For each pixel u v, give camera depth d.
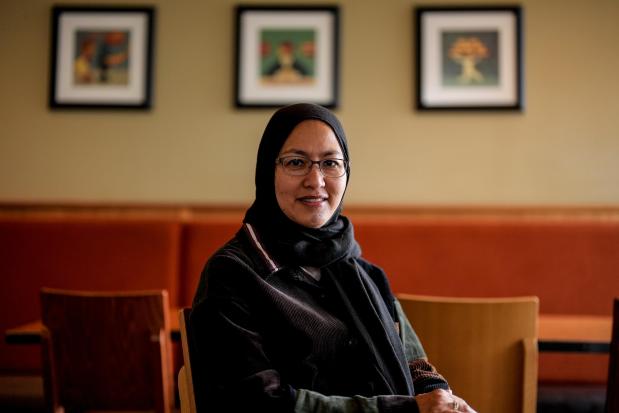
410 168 3.25
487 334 1.59
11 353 2.97
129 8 3.29
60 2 3.30
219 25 3.30
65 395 1.76
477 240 3.00
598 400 2.78
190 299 3.00
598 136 3.22
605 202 3.21
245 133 3.29
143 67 3.28
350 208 3.17
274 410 0.95
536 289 2.95
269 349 1.08
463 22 3.25
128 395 1.73
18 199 3.27
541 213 3.14
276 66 3.27
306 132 1.21
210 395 1.00
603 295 2.94
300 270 1.18
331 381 1.11
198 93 3.29
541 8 3.26
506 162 3.24
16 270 3.01
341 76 3.28
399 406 0.98
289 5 3.27
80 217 3.19
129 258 3.04
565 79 3.24
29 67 3.29
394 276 2.98
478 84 3.24
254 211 1.26
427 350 1.64
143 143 3.29
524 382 1.56
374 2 3.29
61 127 3.29
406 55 3.28
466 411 0.99
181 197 3.28
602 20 3.24
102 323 1.69
